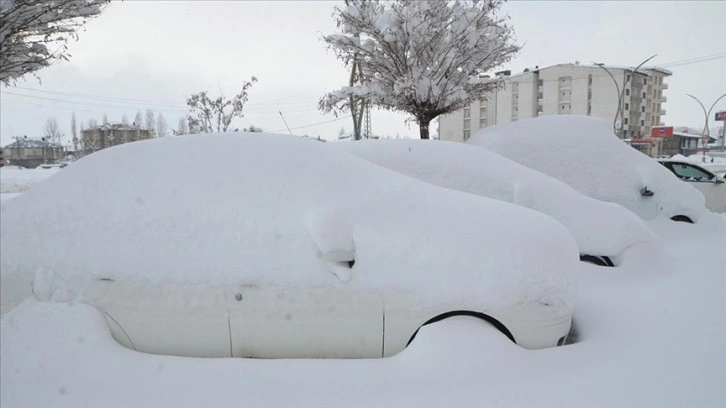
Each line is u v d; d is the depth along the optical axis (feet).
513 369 9.32
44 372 9.07
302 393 8.83
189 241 10.11
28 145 230.68
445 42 37.35
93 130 186.70
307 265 9.91
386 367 9.48
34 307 9.77
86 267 9.98
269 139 11.89
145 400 8.66
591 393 8.80
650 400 8.65
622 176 24.38
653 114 235.20
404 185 11.70
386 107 41.01
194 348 9.94
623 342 10.83
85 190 10.75
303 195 10.71
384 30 35.88
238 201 10.52
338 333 9.91
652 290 14.57
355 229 10.14
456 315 10.07
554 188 17.39
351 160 12.25
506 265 10.00
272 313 9.84
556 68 216.95
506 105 227.20
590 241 16.56
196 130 62.13
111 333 9.92
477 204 11.42
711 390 8.96
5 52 23.36
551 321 10.14
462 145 18.85
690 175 38.96
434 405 8.48
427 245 10.05
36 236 10.25
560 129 25.14
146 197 10.60
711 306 13.09
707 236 23.49
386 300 9.87
